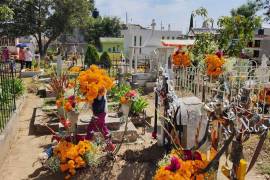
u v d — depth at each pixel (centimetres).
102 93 521
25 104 1045
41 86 1291
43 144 684
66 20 3550
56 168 514
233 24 937
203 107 485
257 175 556
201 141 437
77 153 496
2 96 795
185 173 363
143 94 1242
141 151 570
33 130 780
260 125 444
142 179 500
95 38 5025
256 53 2403
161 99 595
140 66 1820
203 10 966
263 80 820
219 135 429
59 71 1195
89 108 812
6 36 3350
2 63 1092
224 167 431
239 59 954
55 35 3619
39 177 524
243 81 782
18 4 3353
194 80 850
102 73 518
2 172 548
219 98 596
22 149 655
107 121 716
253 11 2408
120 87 1071
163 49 1248
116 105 915
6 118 698
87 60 1873
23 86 1118
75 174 499
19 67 1680
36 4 3409
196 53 934
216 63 665
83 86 502
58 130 728
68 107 605
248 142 639
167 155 499
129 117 823
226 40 939
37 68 1752
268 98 768
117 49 3594
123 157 546
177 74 927
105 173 504
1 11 1647
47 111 865
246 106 607
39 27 3459
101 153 543
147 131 779
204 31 1060
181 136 510
